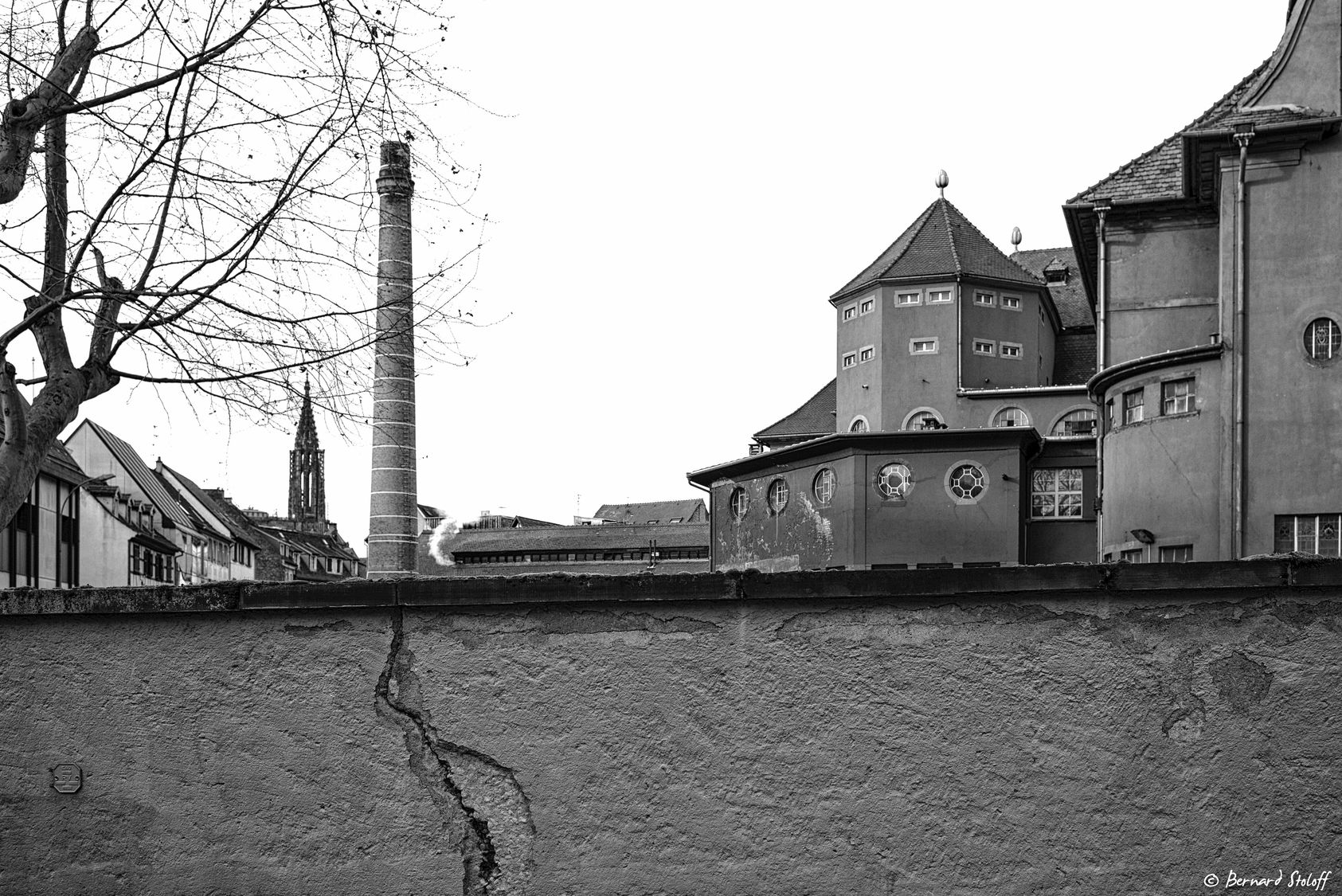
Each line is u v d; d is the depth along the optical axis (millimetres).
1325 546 28094
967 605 4125
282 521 144750
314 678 4562
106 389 10281
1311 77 29594
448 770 4441
